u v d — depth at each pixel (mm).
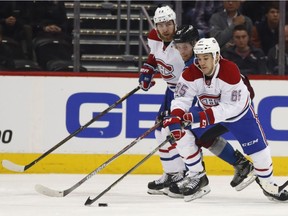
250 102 15789
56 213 14625
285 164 21500
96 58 23859
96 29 24266
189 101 15586
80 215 14383
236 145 21422
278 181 20266
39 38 22891
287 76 21547
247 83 15859
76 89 21672
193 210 15117
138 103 21609
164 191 17609
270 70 22688
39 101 21641
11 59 22688
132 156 21562
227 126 15977
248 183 16812
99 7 24359
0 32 22641
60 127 21672
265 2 22844
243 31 22562
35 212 14766
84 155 21625
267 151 16016
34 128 21672
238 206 15750
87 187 18922
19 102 21609
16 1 22844
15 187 18719
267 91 21562
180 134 15477
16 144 21625
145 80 18047
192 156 16359
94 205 15766
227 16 22828
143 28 24609
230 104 15312
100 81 21641
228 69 15203
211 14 23031
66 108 21688
